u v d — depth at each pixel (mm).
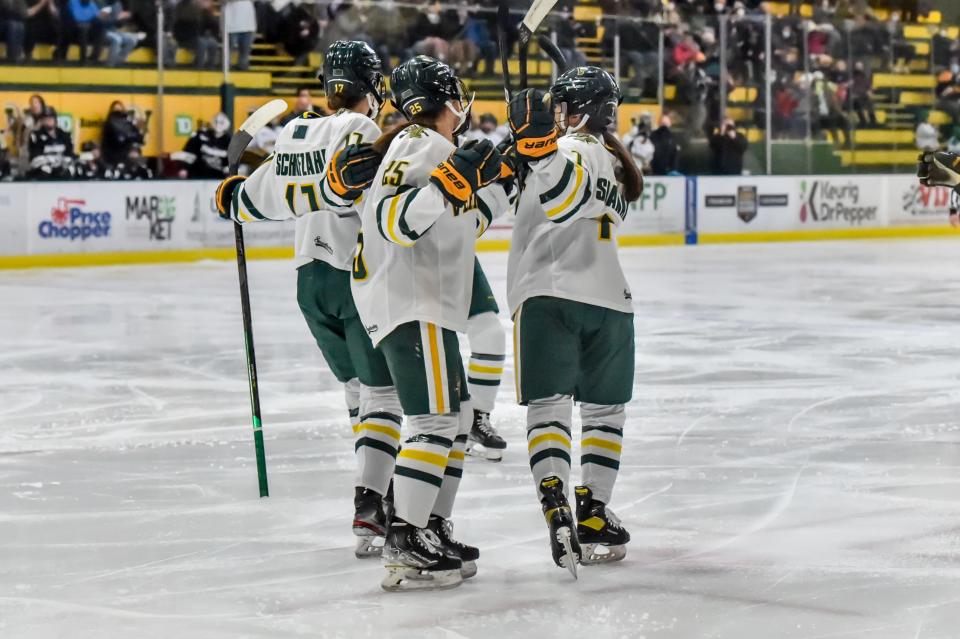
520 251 5262
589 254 5160
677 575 5043
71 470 7121
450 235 4906
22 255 20406
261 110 6078
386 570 5094
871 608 4594
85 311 14961
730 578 4992
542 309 5109
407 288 4852
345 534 5762
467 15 25906
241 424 8438
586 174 4898
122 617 4574
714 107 27469
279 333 12992
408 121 4996
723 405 8961
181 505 6301
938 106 30266
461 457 5066
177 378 10320
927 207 30062
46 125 21672
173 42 23547
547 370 5082
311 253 5715
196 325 13664
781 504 6223
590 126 5203
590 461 5273
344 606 4688
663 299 16047
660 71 26781
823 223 28438
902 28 29641
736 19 27578
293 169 5383
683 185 26531
